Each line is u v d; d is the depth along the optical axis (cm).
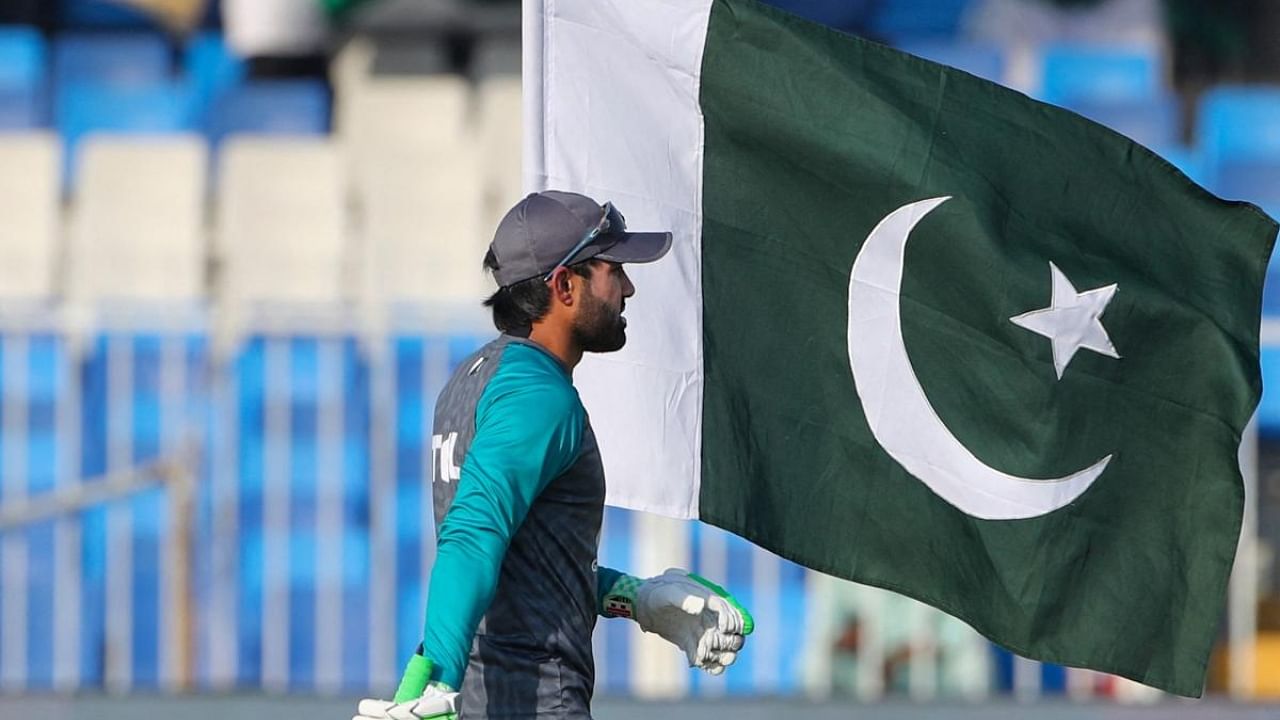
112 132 3897
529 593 1147
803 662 2719
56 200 3441
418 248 3331
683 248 1438
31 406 2825
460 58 3991
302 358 2844
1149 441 1427
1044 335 1415
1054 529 1409
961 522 1416
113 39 4178
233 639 2762
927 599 1416
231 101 3912
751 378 1429
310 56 4059
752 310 1435
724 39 1441
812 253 1434
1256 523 2808
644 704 2153
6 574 2767
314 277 3322
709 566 2748
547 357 1156
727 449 1423
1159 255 1447
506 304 1173
